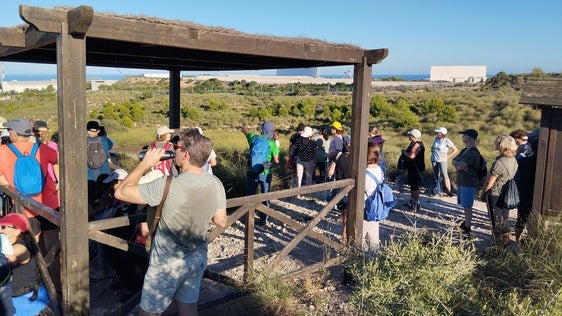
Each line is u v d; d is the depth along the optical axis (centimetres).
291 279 489
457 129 2716
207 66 711
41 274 371
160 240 304
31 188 431
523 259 462
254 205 441
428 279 382
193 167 310
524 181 649
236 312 421
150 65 721
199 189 306
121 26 314
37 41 337
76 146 301
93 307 445
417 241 425
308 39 433
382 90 5994
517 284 436
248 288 438
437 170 980
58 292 429
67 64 291
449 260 403
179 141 310
